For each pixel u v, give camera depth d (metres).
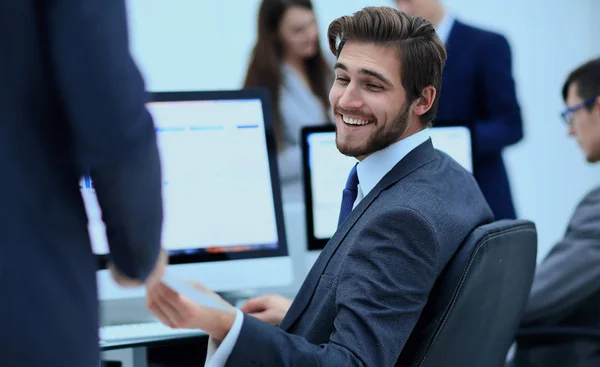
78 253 0.98
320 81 3.32
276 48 3.30
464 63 3.22
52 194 0.95
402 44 1.50
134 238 1.02
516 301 1.61
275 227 2.00
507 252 1.49
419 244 1.38
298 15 3.24
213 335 1.33
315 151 2.23
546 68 4.83
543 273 2.25
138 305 1.95
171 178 1.94
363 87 1.52
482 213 1.54
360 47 1.52
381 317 1.36
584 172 4.92
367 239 1.40
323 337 1.45
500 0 4.71
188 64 4.14
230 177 1.98
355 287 1.38
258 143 2.01
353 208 1.59
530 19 4.77
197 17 4.14
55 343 0.94
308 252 2.31
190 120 1.96
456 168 1.61
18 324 0.91
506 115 3.20
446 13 3.28
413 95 1.52
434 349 1.41
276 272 2.00
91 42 0.89
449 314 1.40
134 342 1.62
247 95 2.01
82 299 0.98
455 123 2.38
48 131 0.95
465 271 1.39
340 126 1.56
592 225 2.22
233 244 1.97
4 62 0.90
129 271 1.06
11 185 0.91
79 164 1.00
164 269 1.15
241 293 2.10
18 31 0.91
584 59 4.90
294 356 1.32
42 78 0.94
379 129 1.52
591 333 2.20
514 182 4.80
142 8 4.03
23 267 0.91
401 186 1.48
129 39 0.95
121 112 0.92
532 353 2.26
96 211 1.83
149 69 4.07
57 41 0.90
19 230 0.91
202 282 1.94
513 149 4.77
